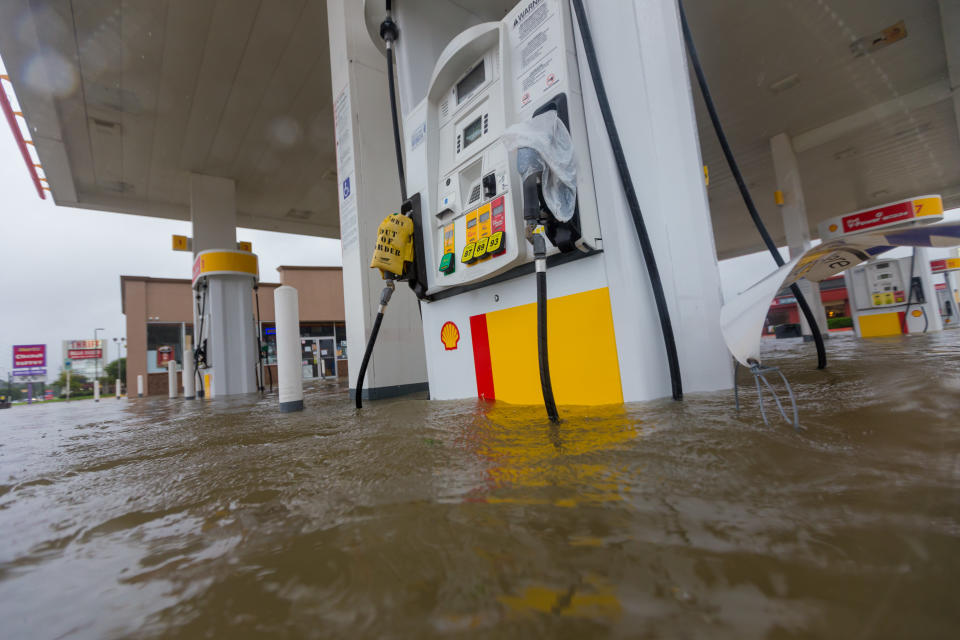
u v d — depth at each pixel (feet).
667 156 5.78
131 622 1.56
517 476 2.72
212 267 23.40
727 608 1.30
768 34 22.80
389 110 12.63
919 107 29.45
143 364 52.11
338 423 6.45
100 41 20.18
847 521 1.73
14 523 2.85
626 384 5.30
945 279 39.50
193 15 19.39
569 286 5.84
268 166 31.65
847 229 22.79
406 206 8.14
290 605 1.55
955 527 1.60
